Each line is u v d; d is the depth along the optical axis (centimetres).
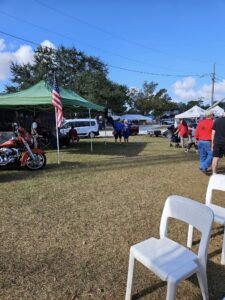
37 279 312
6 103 1187
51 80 4856
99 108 1661
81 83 4853
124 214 499
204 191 645
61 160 1095
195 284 301
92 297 286
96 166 950
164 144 1817
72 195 605
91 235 418
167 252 271
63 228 441
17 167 917
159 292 293
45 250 374
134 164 993
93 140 2305
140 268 329
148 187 675
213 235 414
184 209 282
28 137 895
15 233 422
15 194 608
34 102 1184
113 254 365
